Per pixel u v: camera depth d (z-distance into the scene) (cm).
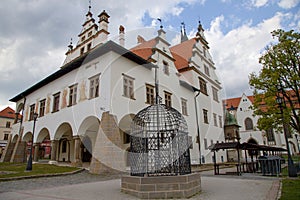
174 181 502
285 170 1259
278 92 1415
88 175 934
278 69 1385
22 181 770
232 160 2228
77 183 746
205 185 673
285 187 614
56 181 782
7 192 578
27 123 1764
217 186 651
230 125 2419
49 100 1559
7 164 1481
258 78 1482
